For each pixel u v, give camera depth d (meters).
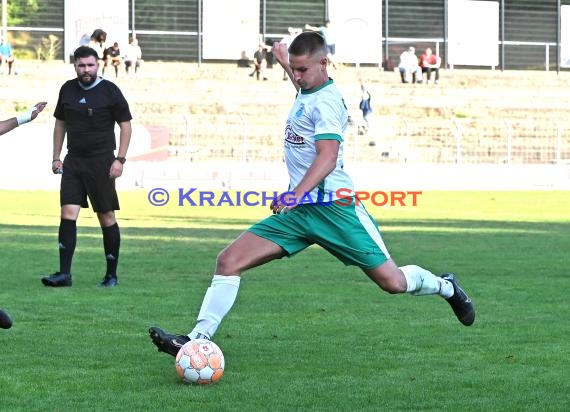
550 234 44.75
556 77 125.25
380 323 21.72
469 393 15.50
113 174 26.78
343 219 16.62
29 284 27.53
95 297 25.19
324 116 16.20
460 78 121.19
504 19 126.88
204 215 55.50
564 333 20.70
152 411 14.27
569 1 128.38
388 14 123.81
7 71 106.94
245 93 108.44
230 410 14.30
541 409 14.56
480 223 50.81
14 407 14.46
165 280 28.73
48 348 18.67
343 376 16.58
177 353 16.14
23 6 113.06
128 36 115.06
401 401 14.96
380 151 98.56
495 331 20.86
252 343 19.34
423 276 17.67
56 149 27.25
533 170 91.38
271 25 120.50
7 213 53.72
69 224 27.19
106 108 26.73
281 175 85.06
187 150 89.19
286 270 31.48
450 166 89.81
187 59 118.44
